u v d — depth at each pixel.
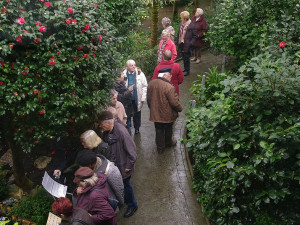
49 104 3.45
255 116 3.37
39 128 3.72
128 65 5.74
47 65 3.35
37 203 4.39
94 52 3.78
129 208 4.50
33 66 3.30
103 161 3.51
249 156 3.42
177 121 6.86
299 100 3.14
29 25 3.27
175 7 12.76
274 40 5.10
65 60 3.54
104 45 3.90
